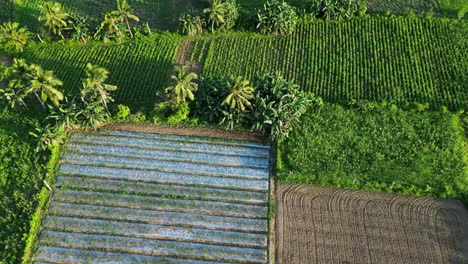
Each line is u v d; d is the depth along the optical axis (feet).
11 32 161.48
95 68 131.03
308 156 134.92
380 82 155.12
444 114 143.84
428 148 135.64
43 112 147.33
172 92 135.54
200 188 129.39
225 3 167.84
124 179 131.54
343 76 157.48
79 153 137.80
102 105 142.51
